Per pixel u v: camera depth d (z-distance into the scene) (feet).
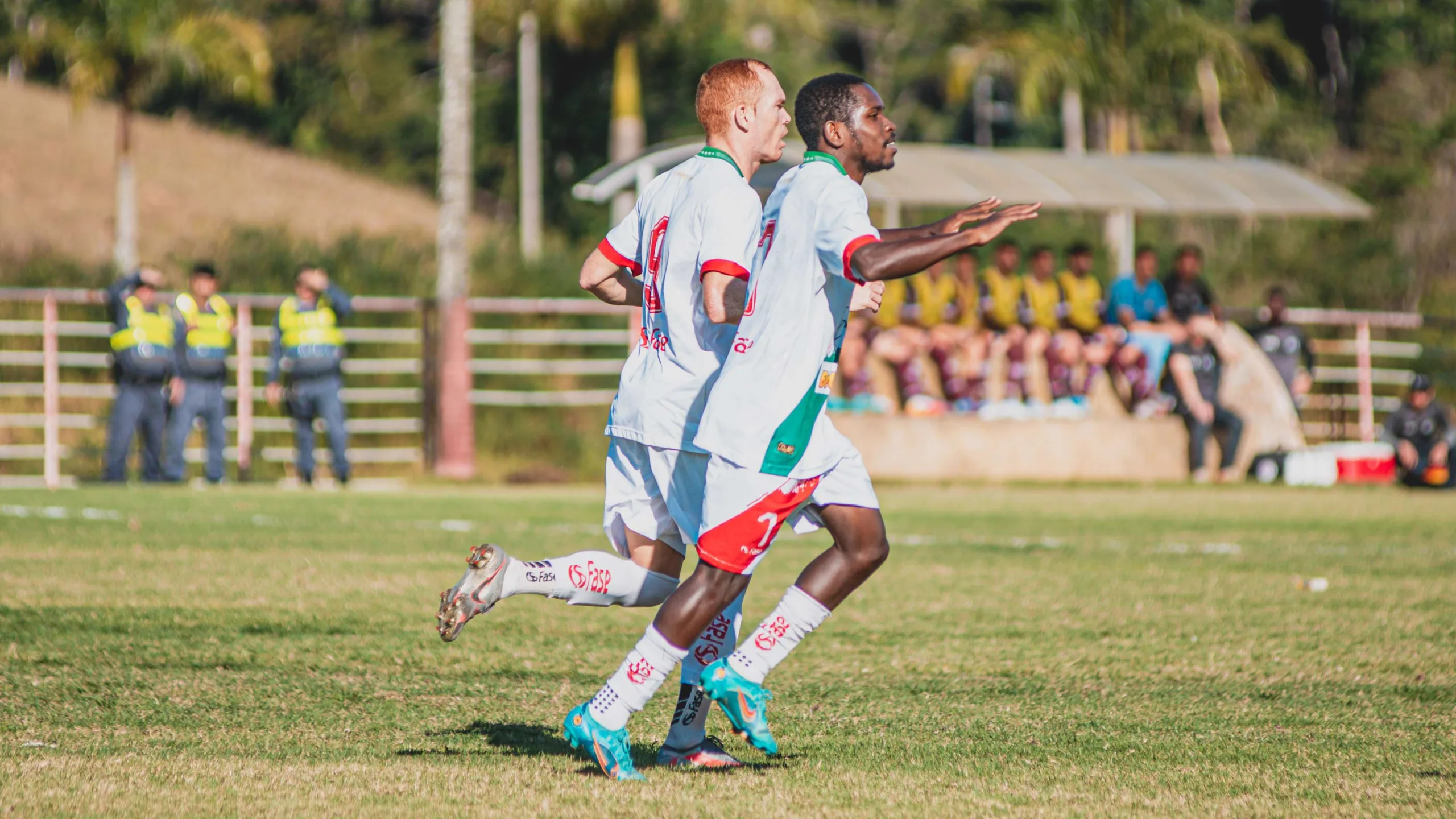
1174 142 461.78
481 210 548.72
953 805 44.55
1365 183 422.00
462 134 227.61
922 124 569.23
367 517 143.95
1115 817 43.27
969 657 72.02
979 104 580.30
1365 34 506.48
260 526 132.67
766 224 48.70
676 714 50.62
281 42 535.19
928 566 109.70
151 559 106.83
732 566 47.52
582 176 524.93
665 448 49.55
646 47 469.98
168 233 369.30
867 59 579.48
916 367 207.62
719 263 47.34
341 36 557.33
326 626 78.74
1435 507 167.94
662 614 47.52
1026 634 79.41
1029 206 44.55
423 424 233.14
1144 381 212.23
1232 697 62.69
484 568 47.32
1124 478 208.44
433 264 280.10
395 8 584.40
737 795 45.62
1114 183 235.61
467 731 55.06
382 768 48.60
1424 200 410.72
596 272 52.65
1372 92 490.08
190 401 188.75
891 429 202.69
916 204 220.23
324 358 192.34
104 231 358.84
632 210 52.70
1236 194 238.68
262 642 73.36
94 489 175.42
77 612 81.51
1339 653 73.51
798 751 52.49
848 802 44.83
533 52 422.00
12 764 48.24
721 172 49.26
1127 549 123.13
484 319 256.32
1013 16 463.83
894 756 51.55
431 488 196.85
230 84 328.49
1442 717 58.75
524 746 52.70
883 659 71.51
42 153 413.80
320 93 552.82
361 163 552.82
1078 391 211.41
